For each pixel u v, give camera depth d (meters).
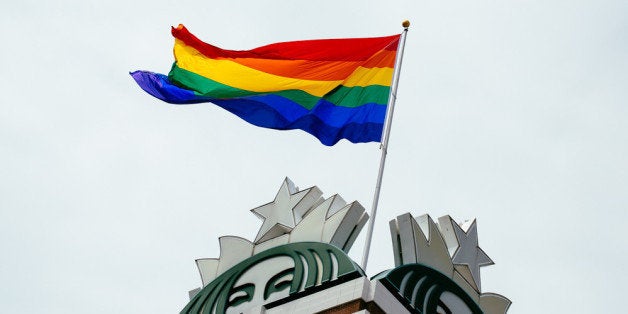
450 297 48.62
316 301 46.88
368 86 55.47
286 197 51.88
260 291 48.84
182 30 54.84
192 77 54.56
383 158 52.28
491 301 50.22
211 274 51.03
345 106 55.00
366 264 48.12
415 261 48.31
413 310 47.28
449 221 51.41
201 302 50.22
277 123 54.72
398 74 55.28
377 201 50.25
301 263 48.47
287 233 50.12
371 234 48.94
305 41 56.00
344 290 46.44
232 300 49.47
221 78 54.62
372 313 45.53
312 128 54.66
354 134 54.31
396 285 47.00
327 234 48.84
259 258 50.03
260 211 52.00
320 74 55.50
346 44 56.28
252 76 54.94
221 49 55.47
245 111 54.78
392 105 54.22
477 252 51.56
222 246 51.53
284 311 47.41
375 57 56.06
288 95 54.94
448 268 49.47
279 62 55.62
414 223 49.03
